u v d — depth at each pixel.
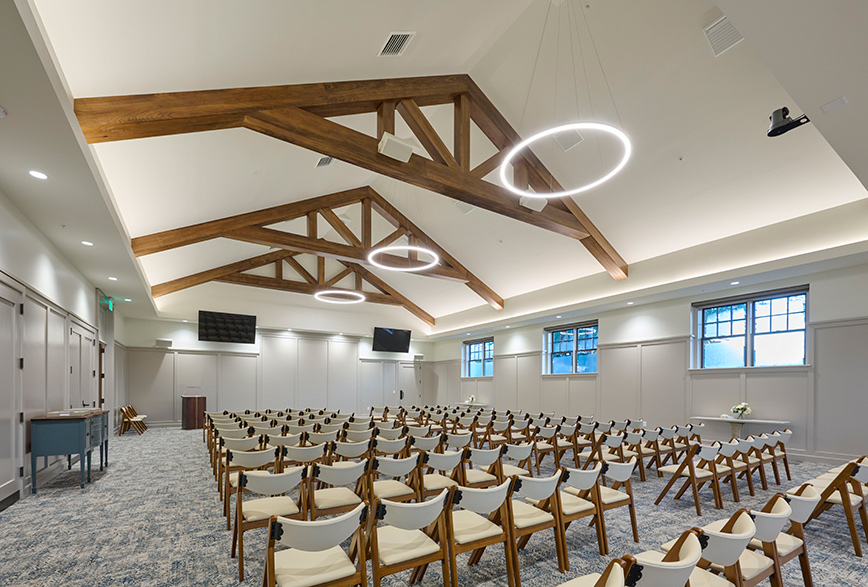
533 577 3.10
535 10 5.63
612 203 8.40
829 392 7.30
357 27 4.35
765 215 7.31
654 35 5.55
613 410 10.88
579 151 7.57
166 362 13.16
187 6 3.18
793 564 3.37
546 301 12.05
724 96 5.89
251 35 3.83
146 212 6.89
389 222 12.54
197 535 3.79
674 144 6.77
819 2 2.38
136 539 3.71
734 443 5.04
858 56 2.63
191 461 7.21
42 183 4.38
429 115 8.40
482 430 7.60
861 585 3.03
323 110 5.52
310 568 2.23
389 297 15.63
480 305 14.54
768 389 8.06
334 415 8.55
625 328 10.71
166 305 12.66
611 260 9.51
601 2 5.38
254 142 6.07
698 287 8.55
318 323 15.21
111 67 3.57
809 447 7.47
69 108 3.42
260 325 14.17
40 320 5.66
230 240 10.39
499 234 10.93
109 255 6.84
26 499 4.88
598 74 6.23
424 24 4.86
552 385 12.68
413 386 17.66
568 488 5.23
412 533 2.71
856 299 7.06
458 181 6.72
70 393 7.07
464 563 3.31
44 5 2.72
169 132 4.50
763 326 8.43
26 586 2.91
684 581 1.75
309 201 10.11
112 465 6.86
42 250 5.75
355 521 2.20
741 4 2.52
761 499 5.07
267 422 6.96
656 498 5.08
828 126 3.25
